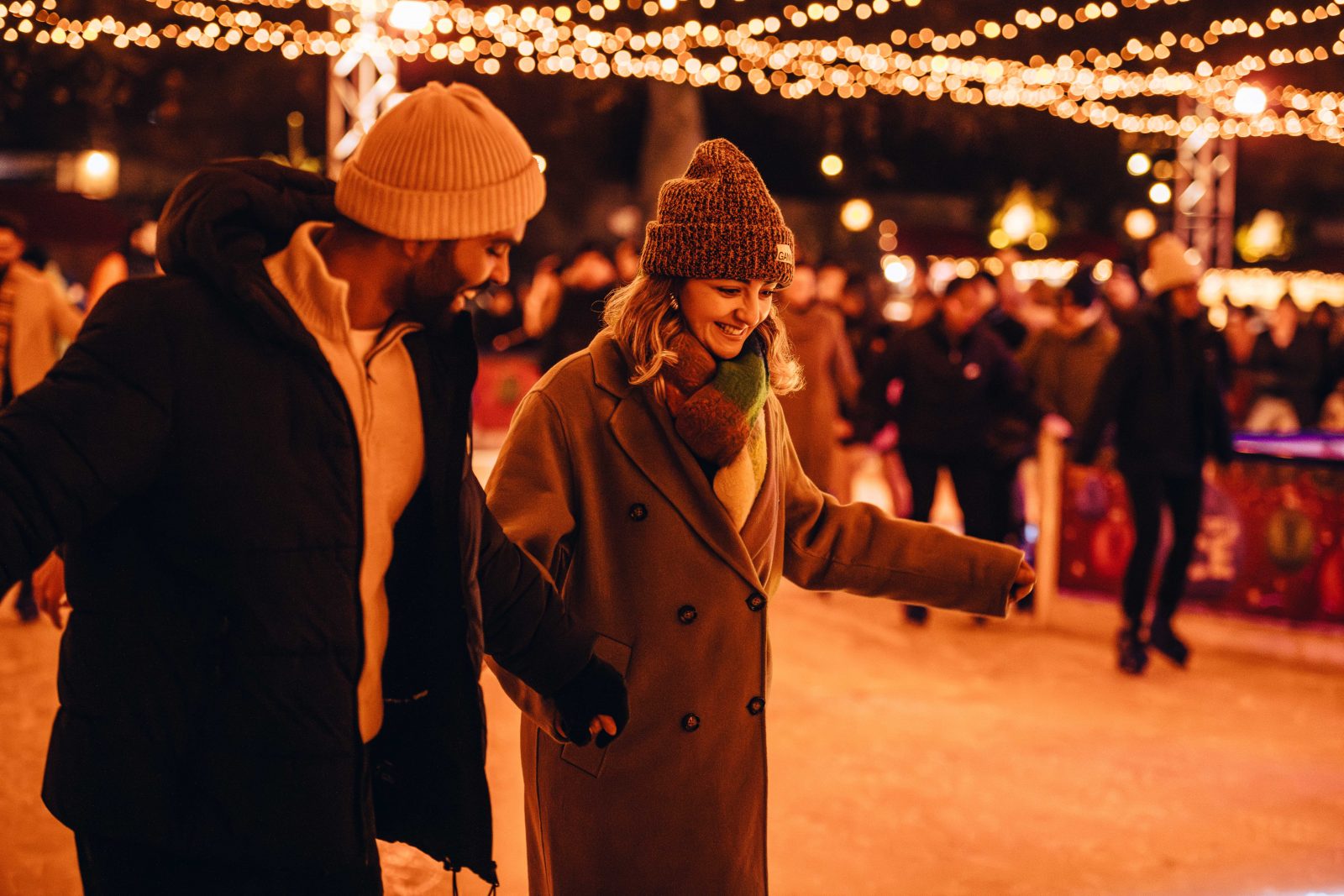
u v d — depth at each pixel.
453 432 1.90
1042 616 7.16
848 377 8.06
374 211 1.82
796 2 19.20
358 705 1.78
